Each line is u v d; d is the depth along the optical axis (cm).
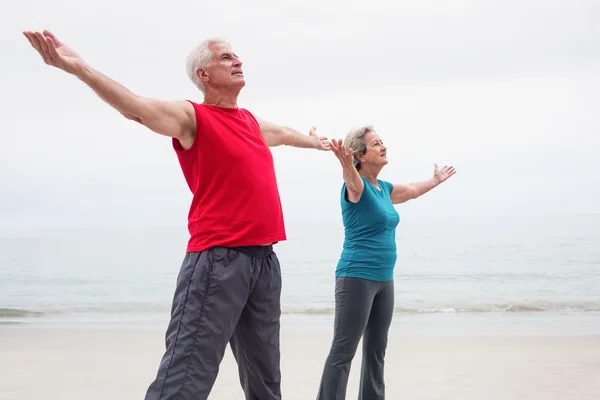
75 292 1578
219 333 280
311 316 1087
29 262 2244
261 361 304
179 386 271
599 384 516
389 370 586
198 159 290
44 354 695
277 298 306
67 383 556
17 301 1430
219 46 302
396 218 408
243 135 297
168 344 281
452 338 746
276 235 299
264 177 297
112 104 260
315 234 2900
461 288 1402
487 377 550
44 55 242
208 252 285
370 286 391
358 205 393
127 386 546
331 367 387
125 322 1045
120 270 1986
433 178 482
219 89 302
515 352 657
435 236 2586
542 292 1317
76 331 864
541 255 1909
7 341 782
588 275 1527
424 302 1219
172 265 2095
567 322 919
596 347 673
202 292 281
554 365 591
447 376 558
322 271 1734
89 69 252
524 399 474
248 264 288
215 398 498
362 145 419
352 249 395
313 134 403
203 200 290
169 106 277
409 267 1753
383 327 405
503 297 1267
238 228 286
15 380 569
